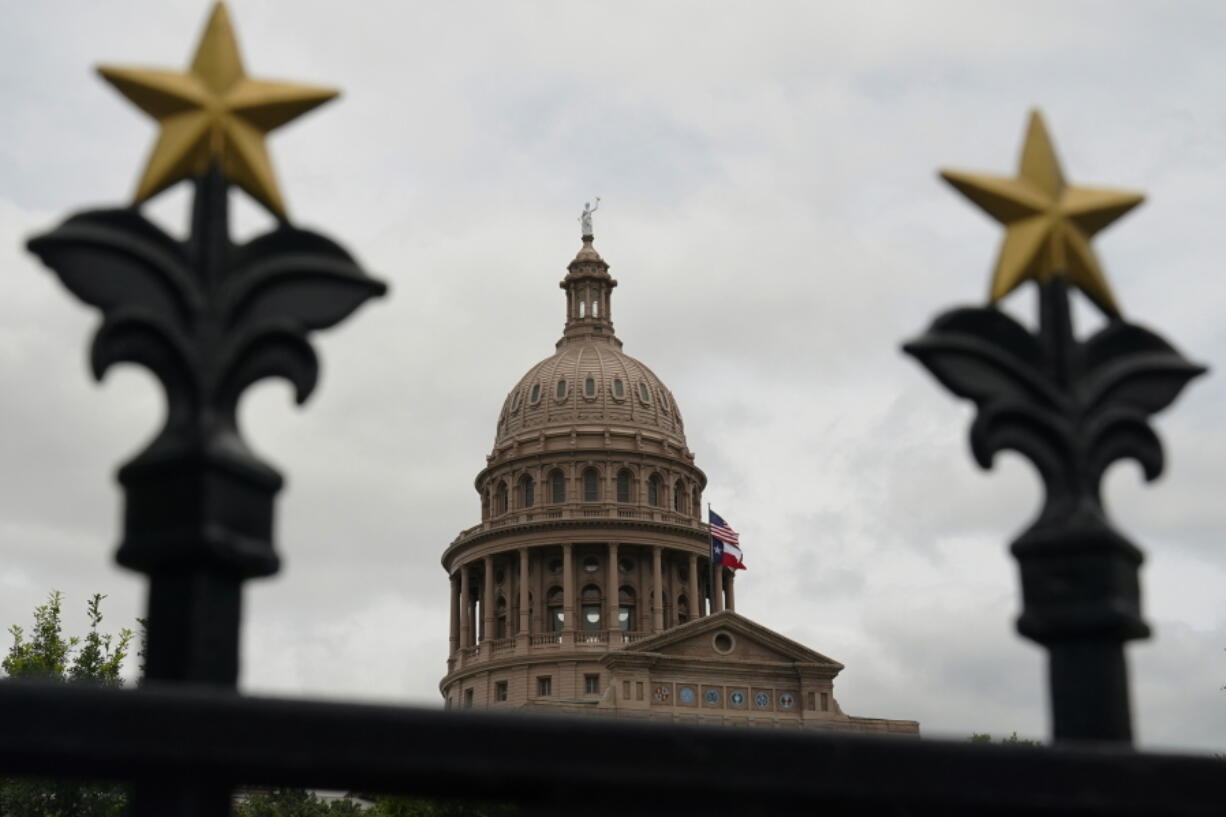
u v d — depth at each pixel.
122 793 33.72
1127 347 4.85
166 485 4.03
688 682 130.00
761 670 131.88
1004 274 4.68
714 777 3.90
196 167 4.23
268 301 4.23
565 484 163.62
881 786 3.98
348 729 3.76
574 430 164.75
